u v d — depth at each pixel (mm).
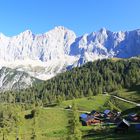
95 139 129375
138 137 119188
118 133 135875
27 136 173000
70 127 112188
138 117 176500
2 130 181000
